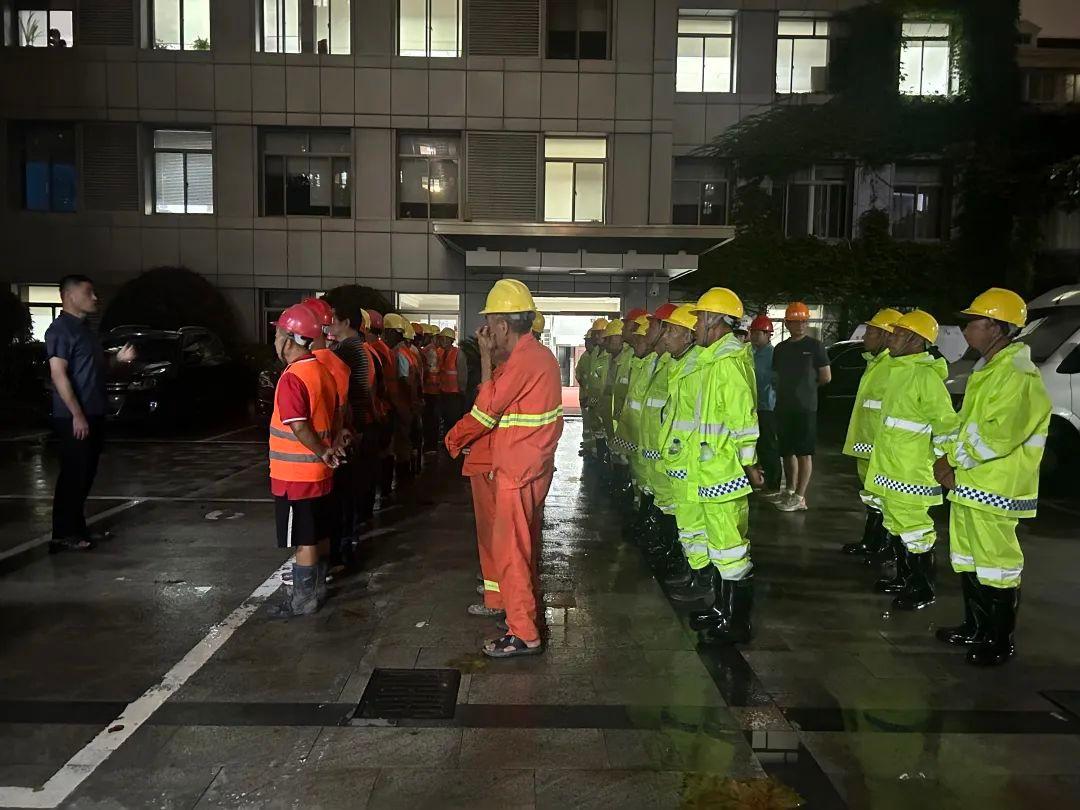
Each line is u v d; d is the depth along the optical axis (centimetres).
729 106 2272
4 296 1820
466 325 2027
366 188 2020
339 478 609
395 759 345
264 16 2019
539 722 379
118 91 1997
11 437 1384
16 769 336
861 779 334
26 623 507
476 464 500
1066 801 319
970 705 404
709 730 374
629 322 827
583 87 1986
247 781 327
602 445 1045
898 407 554
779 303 2292
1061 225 2359
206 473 1062
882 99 2250
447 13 2012
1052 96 2503
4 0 2025
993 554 450
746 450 463
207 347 1642
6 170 2022
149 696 405
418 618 519
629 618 526
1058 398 909
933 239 2344
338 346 632
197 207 2050
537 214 2016
